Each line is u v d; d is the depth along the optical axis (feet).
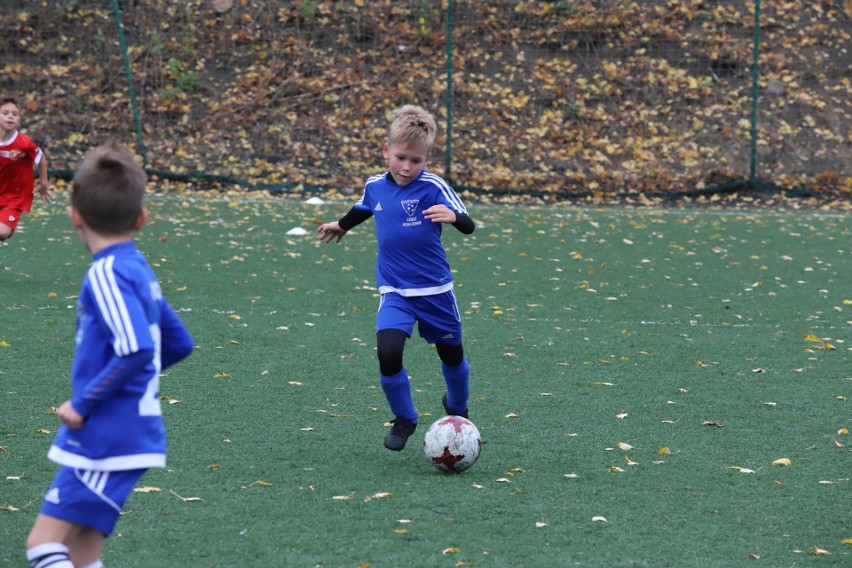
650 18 232.32
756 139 206.59
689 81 222.28
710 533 46.19
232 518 46.52
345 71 225.15
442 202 57.31
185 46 225.76
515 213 173.88
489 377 77.25
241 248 134.21
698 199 196.44
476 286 114.62
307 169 204.03
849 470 56.44
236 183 195.83
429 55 228.43
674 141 212.23
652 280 120.57
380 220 58.44
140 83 219.61
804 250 143.43
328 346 85.51
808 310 105.50
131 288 32.22
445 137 209.36
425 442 54.60
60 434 33.27
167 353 35.94
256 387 72.18
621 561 42.47
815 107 217.77
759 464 57.31
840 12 233.96
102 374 31.53
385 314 57.82
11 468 52.80
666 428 64.69
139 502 48.32
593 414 67.72
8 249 128.26
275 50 227.81
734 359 84.33
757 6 196.44
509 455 58.39
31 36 225.35
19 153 104.42
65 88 217.97
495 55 228.63
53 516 32.63
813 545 44.96
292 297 105.81
